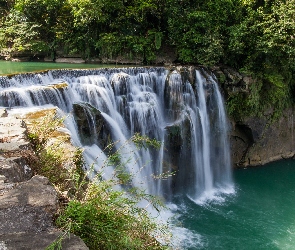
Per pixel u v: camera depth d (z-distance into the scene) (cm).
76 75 1270
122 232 324
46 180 358
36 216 303
